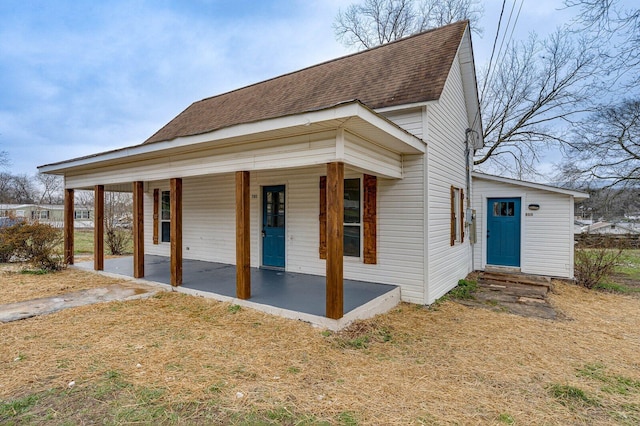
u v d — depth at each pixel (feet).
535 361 10.87
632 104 40.06
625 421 7.65
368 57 25.43
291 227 22.88
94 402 7.89
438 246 19.30
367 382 9.22
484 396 8.62
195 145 16.53
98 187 24.39
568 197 25.20
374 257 19.15
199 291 17.71
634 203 44.19
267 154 14.98
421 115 17.56
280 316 14.38
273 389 8.68
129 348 11.10
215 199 27.48
